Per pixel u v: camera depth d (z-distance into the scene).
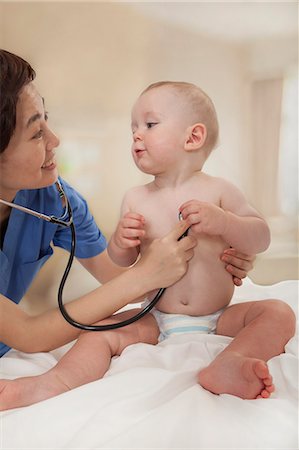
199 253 0.99
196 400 0.71
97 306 0.94
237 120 1.34
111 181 1.56
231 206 1.00
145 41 1.43
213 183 1.02
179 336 0.95
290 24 1.31
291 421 0.69
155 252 0.95
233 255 1.00
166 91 1.00
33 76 0.94
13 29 1.43
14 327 0.93
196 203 0.94
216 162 1.34
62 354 1.01
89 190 1.56
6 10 1.42
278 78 1.33
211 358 0.88
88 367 0.85
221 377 0.76
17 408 0.77
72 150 1.54
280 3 1.30
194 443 0.65
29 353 0.96
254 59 1.33
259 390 0.74
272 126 1.34
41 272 1.49
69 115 1.51
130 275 0.95
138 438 0.64
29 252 1.09
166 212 1.01
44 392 0.79
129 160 1.55
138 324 0.98
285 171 1.34
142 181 1.55
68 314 0.94
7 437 0.69
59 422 0.70
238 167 1.34
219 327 1.00
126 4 1.42
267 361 0.84
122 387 0.75
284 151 1.34
